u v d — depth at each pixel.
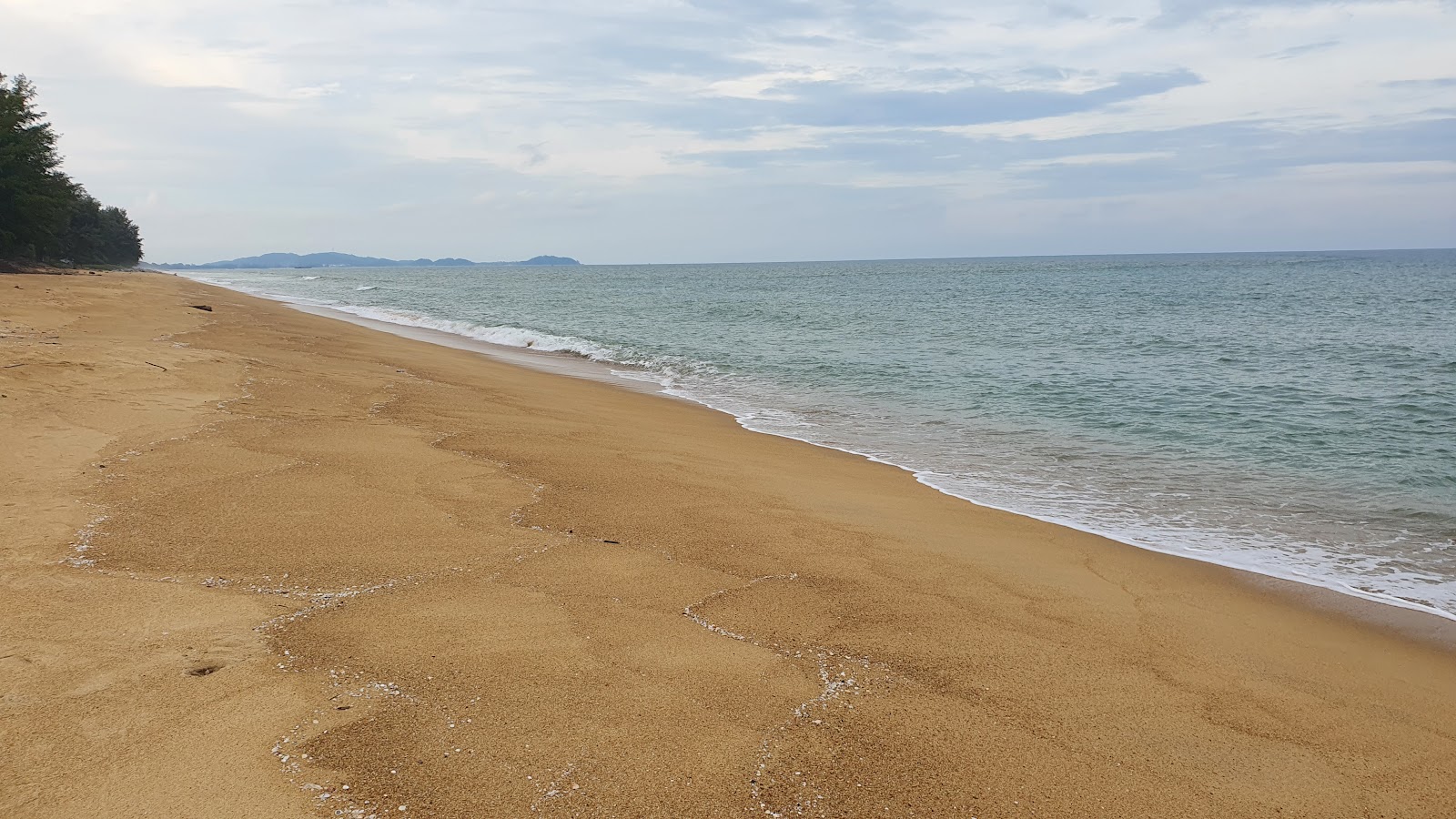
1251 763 4.23
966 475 10.61
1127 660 5.34
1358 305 42.81
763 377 19.50
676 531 7.25
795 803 3.55
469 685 4.31
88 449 8.12
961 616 5.86
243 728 3.76
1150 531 8.40
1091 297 53.31
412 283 99.88
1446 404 15.10
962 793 3.73
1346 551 7.90
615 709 4.19
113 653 4.34
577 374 19.56
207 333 19.86
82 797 3.22
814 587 6.19
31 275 43.91
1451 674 5.46
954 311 40.69
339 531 6.48
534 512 7.41
